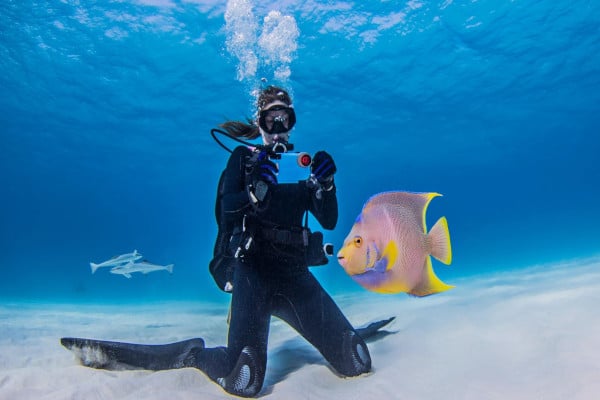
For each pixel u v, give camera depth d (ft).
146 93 69.00
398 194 5.03
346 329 9.29
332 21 50.80
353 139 101.35
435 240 4.92
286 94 9.81
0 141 98.89
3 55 57.31
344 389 8.33
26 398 8.34
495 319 11.51
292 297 9.62
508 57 65.87
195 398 7.77
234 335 8.79
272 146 9.61
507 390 6.84
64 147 102.53
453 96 79.46
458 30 56.13
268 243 9.53
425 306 16.46
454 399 6.87
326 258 9.82
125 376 9.57
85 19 48.96
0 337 15.58
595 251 44.24
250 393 8.16
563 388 6.50
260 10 47.29
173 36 52.31
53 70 61.41
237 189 9.43
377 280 4.69
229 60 57.98
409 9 50.26
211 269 10.65
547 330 9.52
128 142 96.53
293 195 9.75
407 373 8.43
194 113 77.92
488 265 54.90
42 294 62.59
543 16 55.01
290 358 11.19
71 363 11.25
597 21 57.72
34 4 45.98
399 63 63.16
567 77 77.87
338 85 67.97
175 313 26.22
